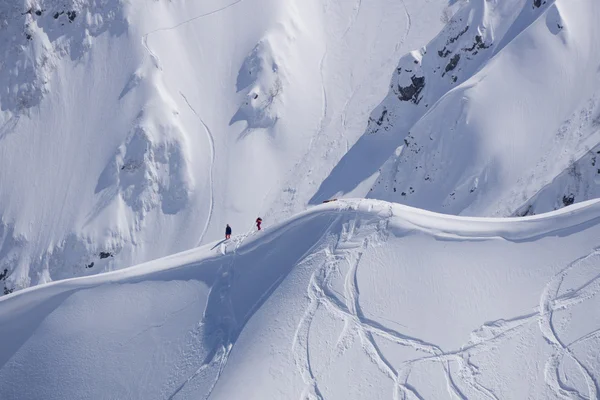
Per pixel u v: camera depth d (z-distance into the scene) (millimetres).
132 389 29656
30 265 83562
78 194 87625
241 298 31234
